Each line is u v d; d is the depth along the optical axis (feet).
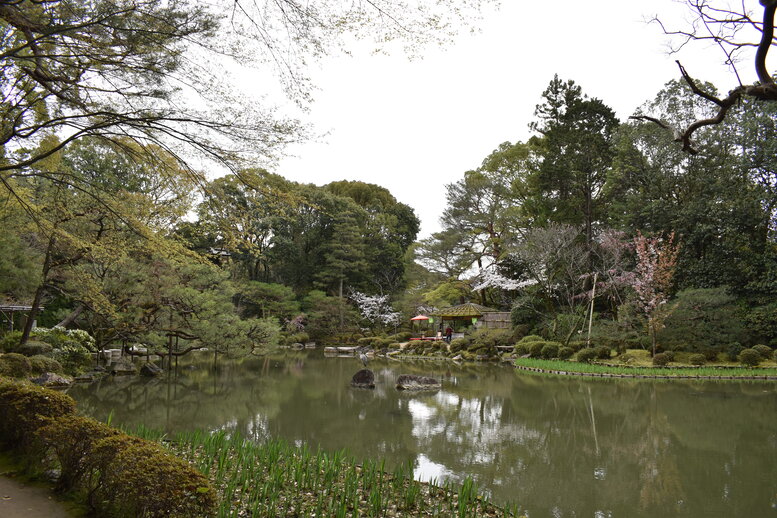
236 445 24.62
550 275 87.30
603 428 35.40
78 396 45.21
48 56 18.25
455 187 117.19
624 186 91.81
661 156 82.99
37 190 42.86
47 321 74.08
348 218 140.77
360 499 18.31
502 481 24.08
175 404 43.34
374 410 41.91
